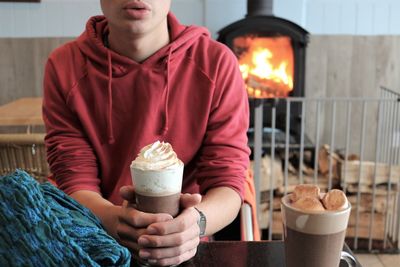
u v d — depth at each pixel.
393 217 2.89
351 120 3.59
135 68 1.29
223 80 1.32
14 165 1.87
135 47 1.28
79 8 3.47
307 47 3.40
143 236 0.90
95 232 0.81
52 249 0.72
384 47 3.50
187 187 1.35
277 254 0.94
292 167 2.96
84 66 1.34
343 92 3.55
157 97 1.29
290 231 0.77
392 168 2.86
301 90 3.24
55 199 0.87
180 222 0.91
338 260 0.78
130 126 1.30
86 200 1.17
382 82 3.54
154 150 0.91
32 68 3.52
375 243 2.88
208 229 1.11
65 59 1.37
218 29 3.46
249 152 1.35
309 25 3.51
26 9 3.46
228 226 1.33
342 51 3.51
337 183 2.92
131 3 1.19
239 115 1.33
